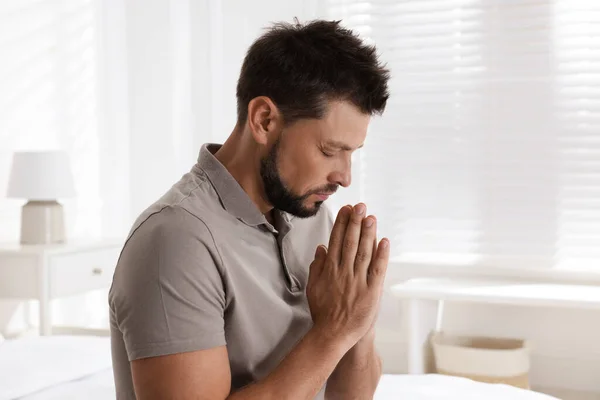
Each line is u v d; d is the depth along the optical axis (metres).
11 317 3.48
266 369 1.16
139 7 3.93
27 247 3.16
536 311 3.34
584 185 3.21
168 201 1.09
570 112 3.22
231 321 1.11
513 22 3.28
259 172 1.15
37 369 1.97
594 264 3.21
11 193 3.22
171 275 1.01
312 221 1.32
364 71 1.08
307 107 1.07
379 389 1.84
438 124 3.41
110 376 2.03
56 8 3.69
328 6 3.58
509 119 3.30
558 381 3.32
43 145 3.64
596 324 3.25
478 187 3.37
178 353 1.00
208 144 1.21
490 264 3.35
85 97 3.88
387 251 1.12
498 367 2.96
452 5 3.37
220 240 1.09
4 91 3.42
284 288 1.20
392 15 3.46
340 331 1.09
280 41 1.11
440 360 3.09
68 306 3.85
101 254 3.37
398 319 3.52
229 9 3.79
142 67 3.95
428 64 3.42
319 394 1.37
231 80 3.81
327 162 1.10
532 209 3.29
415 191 3.47
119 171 3.99
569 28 3.20
